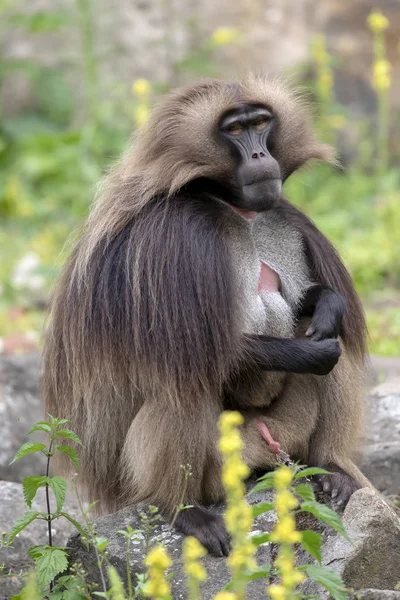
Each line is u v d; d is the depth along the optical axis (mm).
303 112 11602
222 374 10430
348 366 11516
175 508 10609
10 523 11875
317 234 11844
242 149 10945
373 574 9594
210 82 11344
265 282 11422
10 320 20797
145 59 29094
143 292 10438
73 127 28828
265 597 9281
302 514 10461
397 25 29438
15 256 23703
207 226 10656
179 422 10500
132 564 9922
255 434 11180
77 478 11703
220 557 10195
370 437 13703
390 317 19359
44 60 29812
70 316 10953
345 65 28703
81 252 11008
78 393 11102
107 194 11148
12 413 14836
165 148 10984
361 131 27672
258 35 29172
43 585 9430
